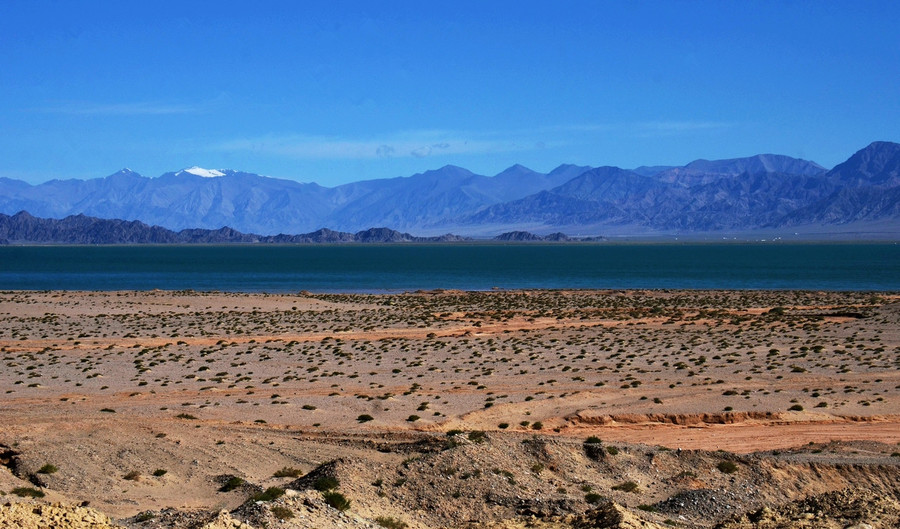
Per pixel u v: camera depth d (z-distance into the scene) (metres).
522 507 27.55
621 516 24.06
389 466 30.17
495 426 42.75
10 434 34.84
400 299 128.12
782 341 76.00
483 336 81.88
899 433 41.03
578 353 70.00
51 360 65.56
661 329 86.69
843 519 23.59
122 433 36.00
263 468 32.81
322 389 53.88
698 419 44.69
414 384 55.38
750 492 29.95
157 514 24.33
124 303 116.12
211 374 59.81
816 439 39.75
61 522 21.22
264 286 169.88
